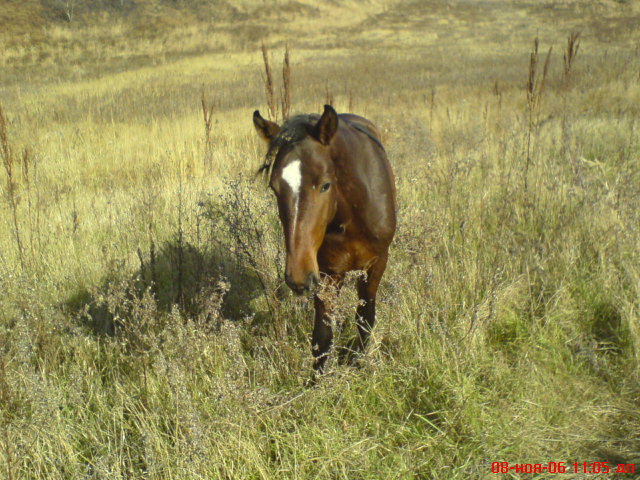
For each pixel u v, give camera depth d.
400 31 42.00
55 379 3.19
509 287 3.81
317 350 3.16
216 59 30.12
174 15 40.97
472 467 2.56
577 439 2.74
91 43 33.31
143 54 31.78
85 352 3.47
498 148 6.82
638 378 3.08
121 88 20.09
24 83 22.72
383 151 3.55
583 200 4.77
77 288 4.33
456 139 7.96
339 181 2.75
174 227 5.25
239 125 10.97
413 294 3.62
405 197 5.20
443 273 3.86
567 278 4.01
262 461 2.54
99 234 5.37
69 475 2.59
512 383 3.10
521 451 2.66
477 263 4.02
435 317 3.38
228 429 2.68
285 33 40.66
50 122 12.44
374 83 18.78
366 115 10.60
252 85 19.94
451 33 39.44
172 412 2.86
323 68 24.78
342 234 2.93
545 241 4.39
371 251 3.09
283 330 3.32
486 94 13.67
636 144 6.91
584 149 6.83
